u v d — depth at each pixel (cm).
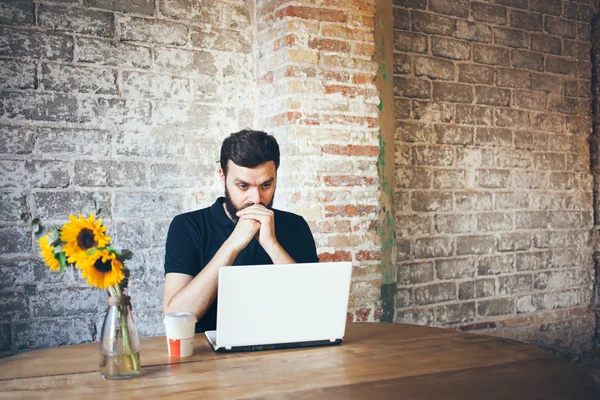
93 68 248
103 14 250
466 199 343
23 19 235
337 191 274
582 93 393
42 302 238
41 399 120
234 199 192
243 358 151
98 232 129
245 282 151
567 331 385
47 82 239
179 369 141
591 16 396
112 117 251
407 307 321
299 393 125
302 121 264
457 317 339
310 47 266
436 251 331
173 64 264
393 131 302
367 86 281
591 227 395
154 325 259
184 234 193
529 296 368
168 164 263
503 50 359
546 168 377
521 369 143
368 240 283
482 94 350
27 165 236
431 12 331
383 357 153
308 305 159
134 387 128
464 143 343
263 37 279
